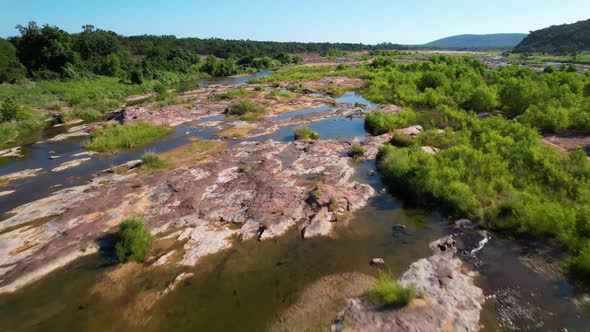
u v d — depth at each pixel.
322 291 11.53
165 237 14.98
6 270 13.01
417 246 13.84
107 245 14.36
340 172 21.12
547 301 10.64
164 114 38.06
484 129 25.91
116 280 12.47
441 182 17.30
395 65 81.88
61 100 49.25
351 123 34.69
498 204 15.20
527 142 21.45
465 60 82.50
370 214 16.52
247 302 11.26
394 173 19.34
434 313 9.99
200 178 20.64
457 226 14.98
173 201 17.84
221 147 27.58
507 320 9.96
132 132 30.62
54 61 65.94
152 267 13.09
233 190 18.88
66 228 15.56
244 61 113.81
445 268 12.19
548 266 12.11
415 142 24.84
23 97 46.78
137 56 106.94
